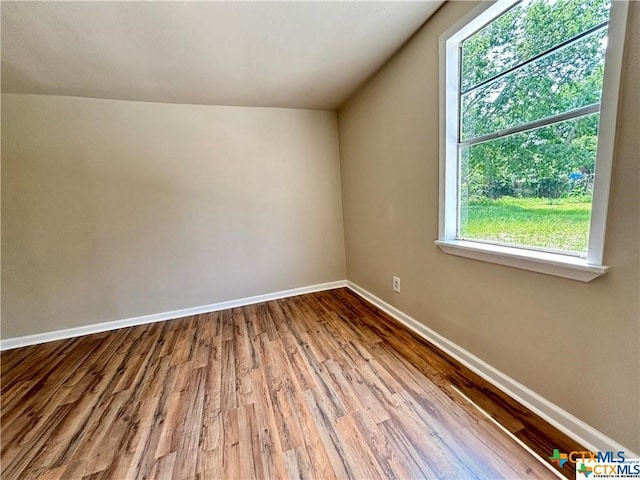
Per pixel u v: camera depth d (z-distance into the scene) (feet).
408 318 7.65
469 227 5.66
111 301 8.86
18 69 6.43
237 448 4.20
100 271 8.68
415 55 6.16
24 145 7.74
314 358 6.45
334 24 5.49
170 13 4.89
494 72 4.81
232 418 4.79
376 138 8.15
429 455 3.88
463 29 4.94
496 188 5.00
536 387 4.43
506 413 4.48
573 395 3.92
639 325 3.18
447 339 6.27
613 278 3.35
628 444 3.40
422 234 6.71
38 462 4.15
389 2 5.00
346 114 9.86
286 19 5.24
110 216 8.63
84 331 8.63
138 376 6.19
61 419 4.99
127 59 6.28
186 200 9.32
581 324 3.74
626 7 2.97
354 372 5.82
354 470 3.75
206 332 8.21
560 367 4.05
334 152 10.92
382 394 5.11
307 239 10.98
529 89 4.27
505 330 4.86
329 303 9.91
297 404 5.01
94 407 5.26
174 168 9.09
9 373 6.53
